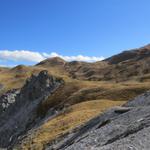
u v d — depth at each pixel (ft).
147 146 77.92
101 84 441.68
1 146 388.16
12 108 472.44
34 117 394.73
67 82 453.17
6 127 419.33
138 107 128.06
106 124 127.03
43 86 474.08
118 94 347.36
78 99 365.61
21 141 216.95
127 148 79.20
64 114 275.59
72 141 136.15
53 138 177.17
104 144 100.63
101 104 271.08
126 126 106.93
